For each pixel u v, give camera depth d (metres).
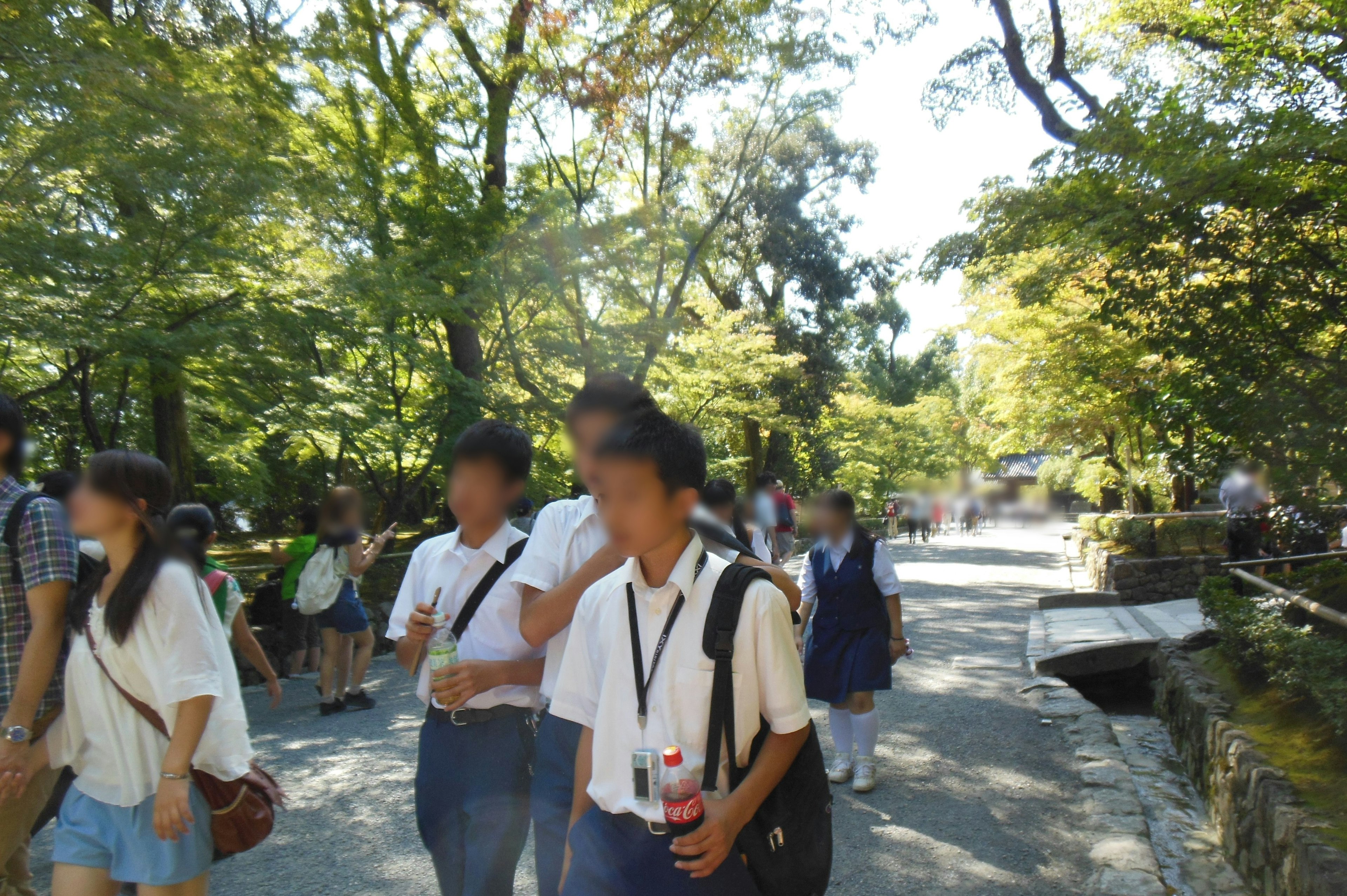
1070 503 53.97
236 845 2.50
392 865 4.21
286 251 10.13
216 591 4.03
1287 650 4.64
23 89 7.15
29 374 10.23
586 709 2.13
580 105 15.00
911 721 6.72
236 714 2.50
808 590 5.26
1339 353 5.03
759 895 1.88
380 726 6.96
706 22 15.23
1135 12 9.00
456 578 2.72
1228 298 5.16
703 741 1.90
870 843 4.34
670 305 17.53
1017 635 10.86
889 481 42.69
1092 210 5.59
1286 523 5.81
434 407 12.97
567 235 13.55
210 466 15.98
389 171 13.39
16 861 3.28
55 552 2.68
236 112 9.24
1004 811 4.75
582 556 2.62
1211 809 4.88
